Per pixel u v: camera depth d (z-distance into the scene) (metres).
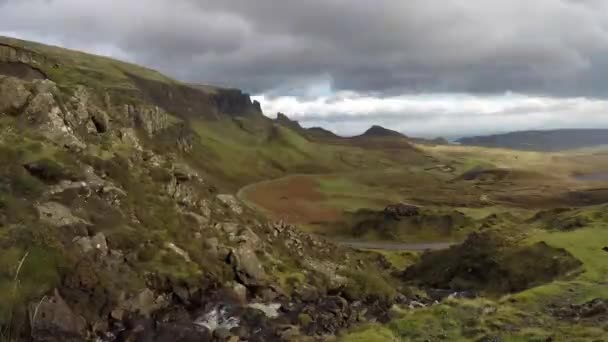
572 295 38.53
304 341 40.19
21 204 46.75
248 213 77.56
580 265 60.59
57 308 38.50
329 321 48.81
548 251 69.50
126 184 60.34
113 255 47.69
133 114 130.88
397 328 32.03
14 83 62.78
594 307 33.28
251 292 54.44
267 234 73.25
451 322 31.98
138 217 56.03
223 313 47.56
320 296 58.06
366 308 57.16
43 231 44.25
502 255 76.06
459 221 143.88
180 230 57.91
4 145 53.47
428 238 137.62
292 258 67.31
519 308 35.47
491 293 69.00
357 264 83.81
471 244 86.31
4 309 35.78
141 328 41.91
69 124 63.75
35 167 51.66
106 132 71.50
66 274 41.75
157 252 51.78
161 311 45.88
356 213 169.38
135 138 76.06
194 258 53.84
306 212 180.25
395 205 159.00
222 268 54.59
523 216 151.75
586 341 26.39
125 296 44.09
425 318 33.03
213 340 41.59
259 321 46.38
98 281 43.25
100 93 91.88
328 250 83.12
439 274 85.38
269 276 57.94
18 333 35.16
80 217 49.81
